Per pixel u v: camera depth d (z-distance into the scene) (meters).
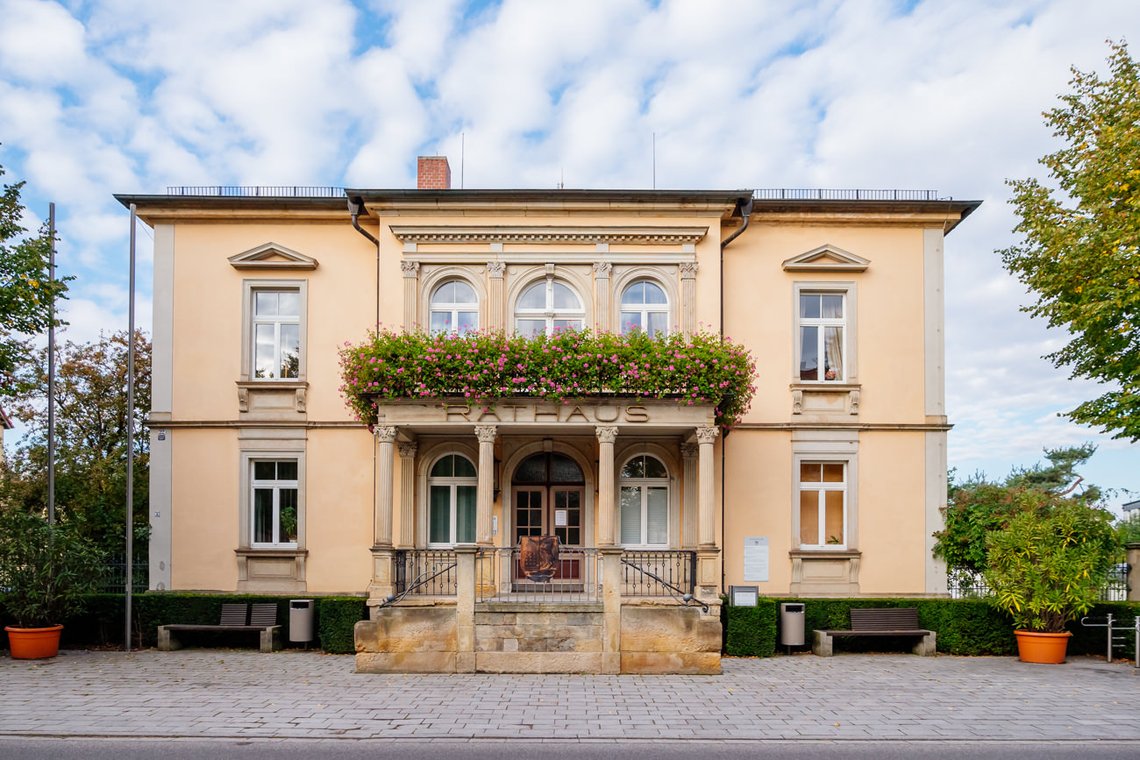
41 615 13.08
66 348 21.62
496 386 13.10
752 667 12.47
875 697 10.19
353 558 15.26
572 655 11.53
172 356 15.66
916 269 16.08
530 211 15.20
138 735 8.20
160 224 15.86
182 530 15.36
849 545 15.47
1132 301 13.09
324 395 15.55
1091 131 14.56
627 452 15.44
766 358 15.76
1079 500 14.67
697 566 13.26
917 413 15.78
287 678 11.20
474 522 15.39
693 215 15.30
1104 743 8.23
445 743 7.99
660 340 13.68
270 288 15.92
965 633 14.05
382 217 15.22
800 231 16.06
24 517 13.48
